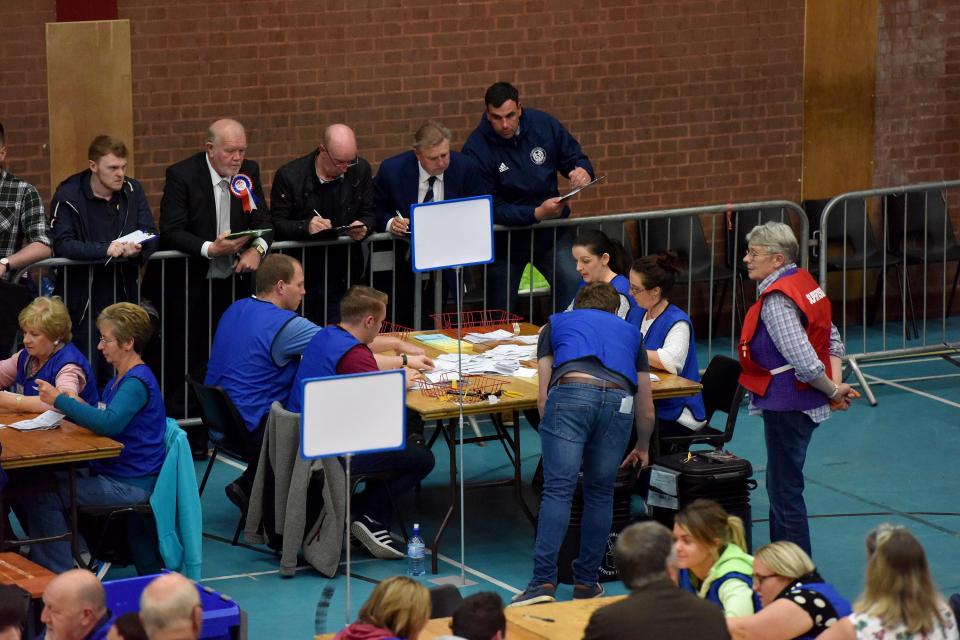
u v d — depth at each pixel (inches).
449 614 335.3
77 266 543.5
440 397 450.6
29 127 635.5
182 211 552.1
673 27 717.3
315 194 571.8
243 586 445.4
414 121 687.7
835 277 771.4
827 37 739.4
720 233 745.6
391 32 676.7
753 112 737.0
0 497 399.2
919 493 530.3
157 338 564.4
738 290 753.0
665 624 259.4
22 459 395.5
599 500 421.4
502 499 527.2
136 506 422.0
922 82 757.9
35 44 630.5
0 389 450.9
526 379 475.2
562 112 708.7
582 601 343.6
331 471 444.1
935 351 680.4
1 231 539.5
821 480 545.6
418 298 589.9
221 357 480.1
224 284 567.8
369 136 682.8
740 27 727.1
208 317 564.7
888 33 748.0
